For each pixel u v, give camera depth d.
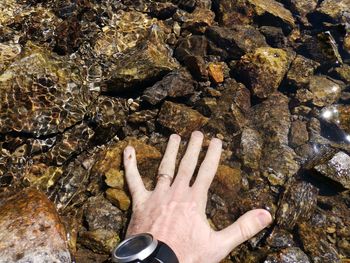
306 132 0.56
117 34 0.61
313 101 0.58
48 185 0.47
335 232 0.47
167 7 0.64
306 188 0.50
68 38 0.56
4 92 0.48
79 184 0.48
